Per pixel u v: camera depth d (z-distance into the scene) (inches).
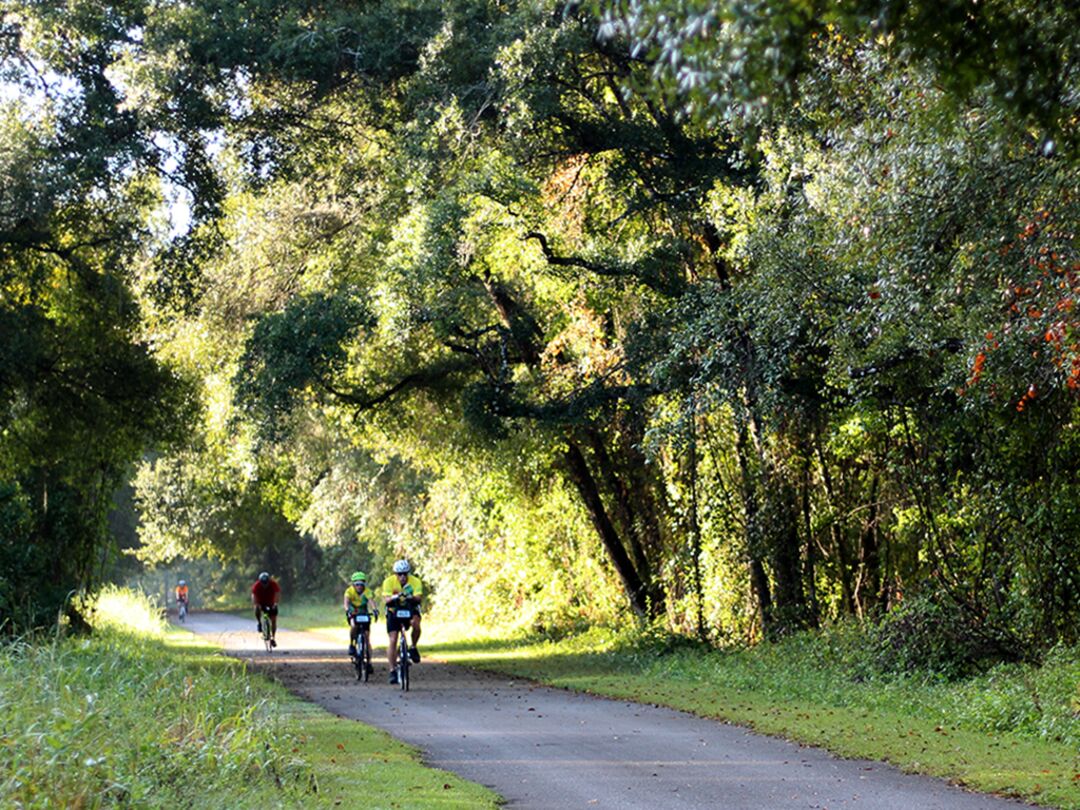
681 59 506.9
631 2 509.0
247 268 2332.7
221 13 1897.1
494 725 1202.0
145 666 1099.3
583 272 1894.7
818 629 1860.2
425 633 3102.9
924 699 1306.6
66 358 2032.5
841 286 1359.5
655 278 1857.8
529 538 2625.5
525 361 2087.8
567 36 1724.9
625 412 2097.7
